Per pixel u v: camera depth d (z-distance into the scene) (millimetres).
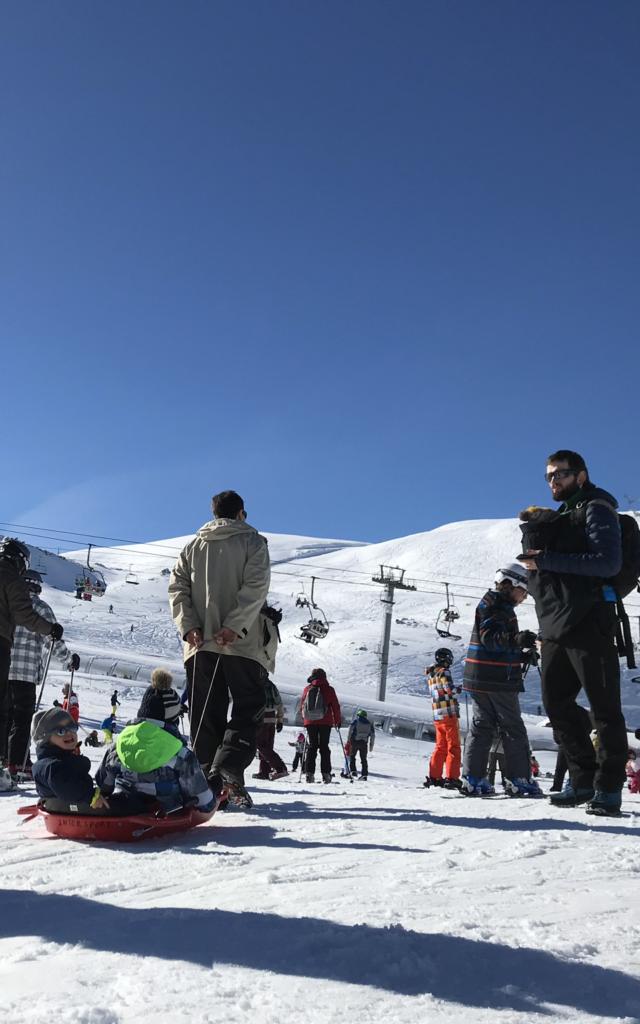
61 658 6793
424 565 186375
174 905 2445
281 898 2531
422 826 3982
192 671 4840
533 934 2176
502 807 4844
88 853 3332
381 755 28344
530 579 4676
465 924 2227
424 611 125375
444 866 3035
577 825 4027
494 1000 1734
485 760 5820
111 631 93250
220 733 4871
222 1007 1674
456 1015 1647
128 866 3047
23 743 6496
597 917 2379
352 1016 1634
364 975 1852
